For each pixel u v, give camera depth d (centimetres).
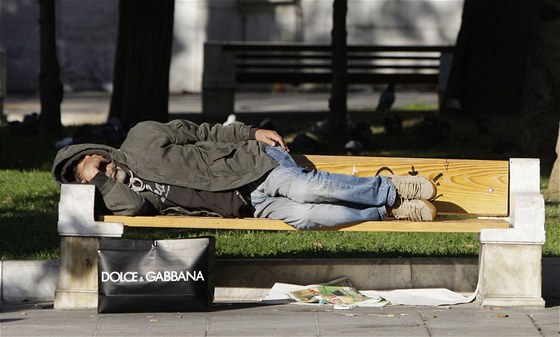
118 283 1422
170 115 4144
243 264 1569
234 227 1464
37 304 1541
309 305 1502
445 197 1579
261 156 1500
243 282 1569
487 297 1482
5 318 1427
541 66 2741
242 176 1487
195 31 6694
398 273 1586
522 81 3734
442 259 1598
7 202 2223
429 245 1848
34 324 1388
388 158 1586
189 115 4184
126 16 3400
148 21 3369
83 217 1459
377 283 1587
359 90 6656
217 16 6681
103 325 1381
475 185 1579
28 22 6619
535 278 1476
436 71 4269
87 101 5803
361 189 1460
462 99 3878
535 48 2759
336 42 3369
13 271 1568
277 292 1552
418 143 3253
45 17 3369
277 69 4094
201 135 1558
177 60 6719
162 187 1487
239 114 4188
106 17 6681
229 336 1323
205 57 3950
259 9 6662
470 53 3831
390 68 4156
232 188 1479
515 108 3753
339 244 1845
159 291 1425
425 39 6656
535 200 1465
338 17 3350
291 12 6625
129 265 1423
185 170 1493
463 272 1588
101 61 6719
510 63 3753
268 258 1680
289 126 3688
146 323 1391
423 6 6644
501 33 3759
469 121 3697
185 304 1432
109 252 1423
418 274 1588
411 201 1486
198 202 1483
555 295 1583
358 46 4112
